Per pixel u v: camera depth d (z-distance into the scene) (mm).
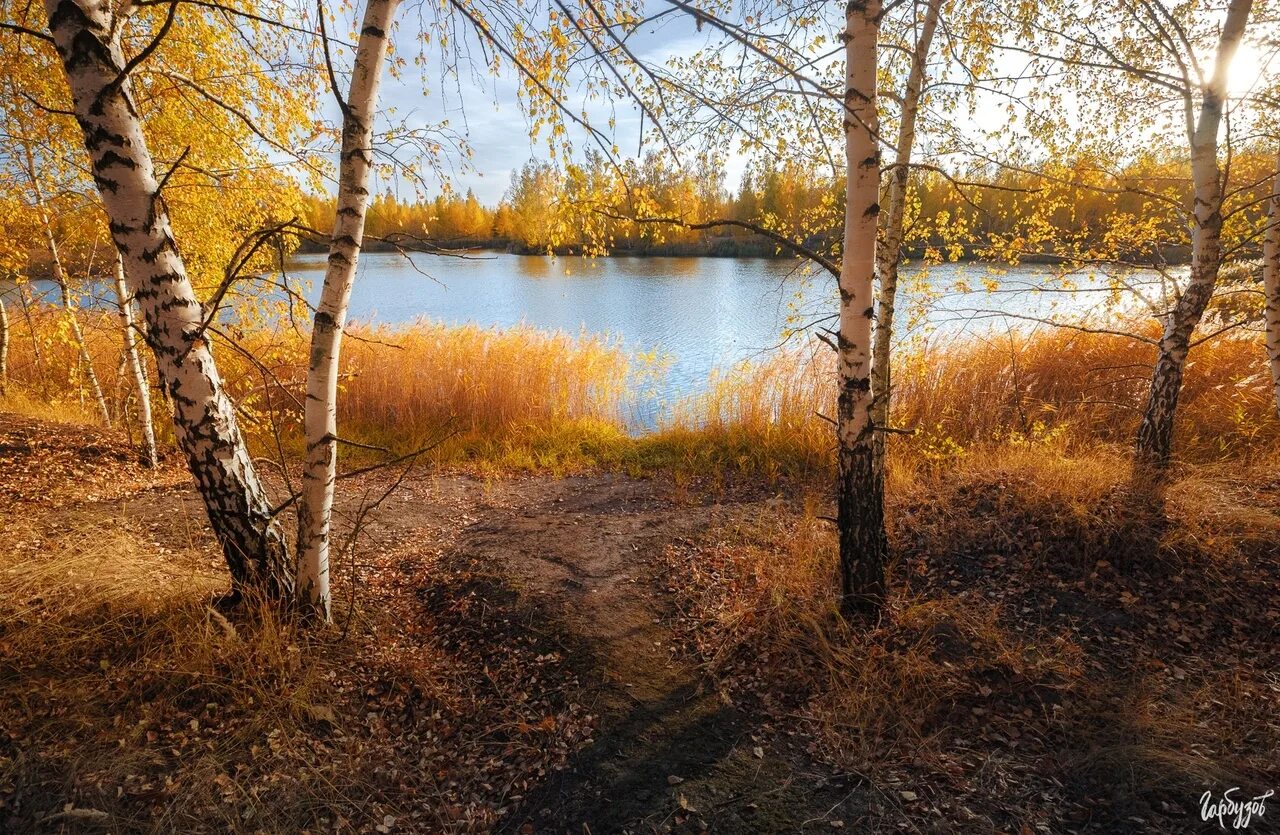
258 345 7086
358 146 2938
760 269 30375
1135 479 4453
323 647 3439
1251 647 3305
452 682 3428
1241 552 3887
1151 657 3291
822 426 7355
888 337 4688
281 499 5840
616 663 3488
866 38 2922
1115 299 6156
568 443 8227
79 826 2430
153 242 2902
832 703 3125
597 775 2803
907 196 5449
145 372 6781
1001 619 3643
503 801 2723
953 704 3043
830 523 5078
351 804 2668
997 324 8984
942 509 4777
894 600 3820
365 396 9047
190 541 4656
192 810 2547
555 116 3619
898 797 2598
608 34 2652
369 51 2877
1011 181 5680
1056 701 3045
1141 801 2465
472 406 8867
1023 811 2494
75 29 2574
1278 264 3963
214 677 3115
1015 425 6840
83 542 4254
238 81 5742
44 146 5750
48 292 6969
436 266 40844
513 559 4676
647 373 11320
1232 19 3812
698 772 2789
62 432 7016
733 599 4055
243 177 6016
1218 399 6203
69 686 3006
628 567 4570
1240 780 2514
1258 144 5492
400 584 4457
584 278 30031
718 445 7738
